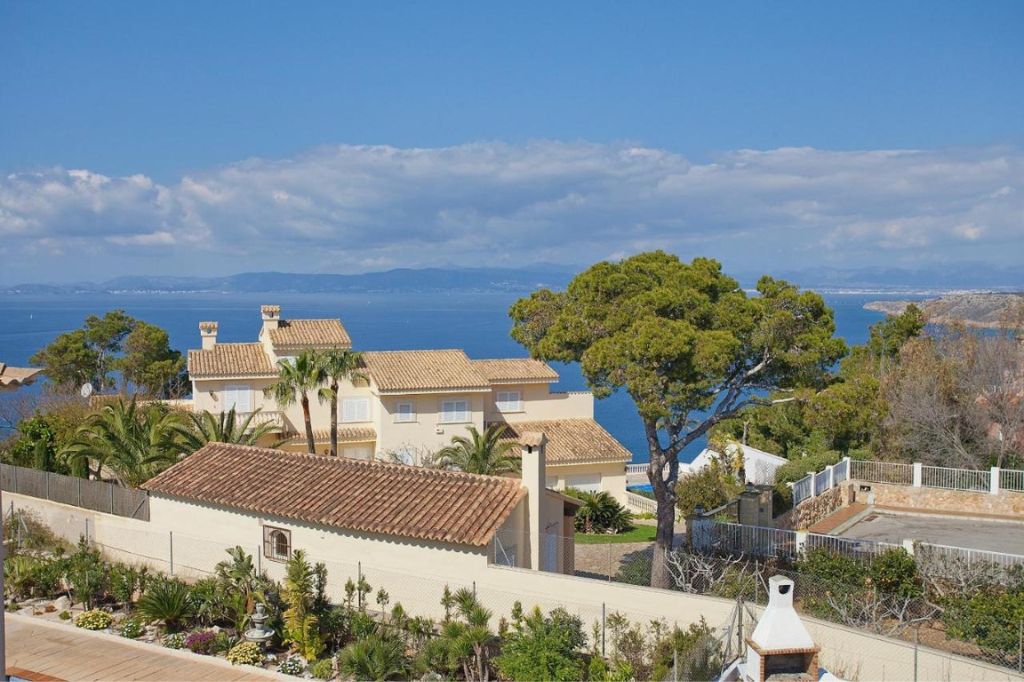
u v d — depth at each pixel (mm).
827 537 28203
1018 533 34875
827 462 43750
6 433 48562
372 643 21484
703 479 42438
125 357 77375
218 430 37281
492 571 23531
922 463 42938
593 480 49219
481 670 20719
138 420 38500
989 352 44156
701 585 26844
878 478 41125
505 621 22484
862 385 28875
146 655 22406
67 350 75750
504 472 40125
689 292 28328
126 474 35188
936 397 43500
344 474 28312
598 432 51250
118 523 30438
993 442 43406
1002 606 21125
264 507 26750
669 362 26781
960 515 38469
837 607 21562
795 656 14094
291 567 23172
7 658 22016
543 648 20547
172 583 25141
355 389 48281
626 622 21500
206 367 46531
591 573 33188
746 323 27875
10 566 27359
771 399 29812
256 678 21125
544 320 31734
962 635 20875
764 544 29578
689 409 28125
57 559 28188
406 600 24625
